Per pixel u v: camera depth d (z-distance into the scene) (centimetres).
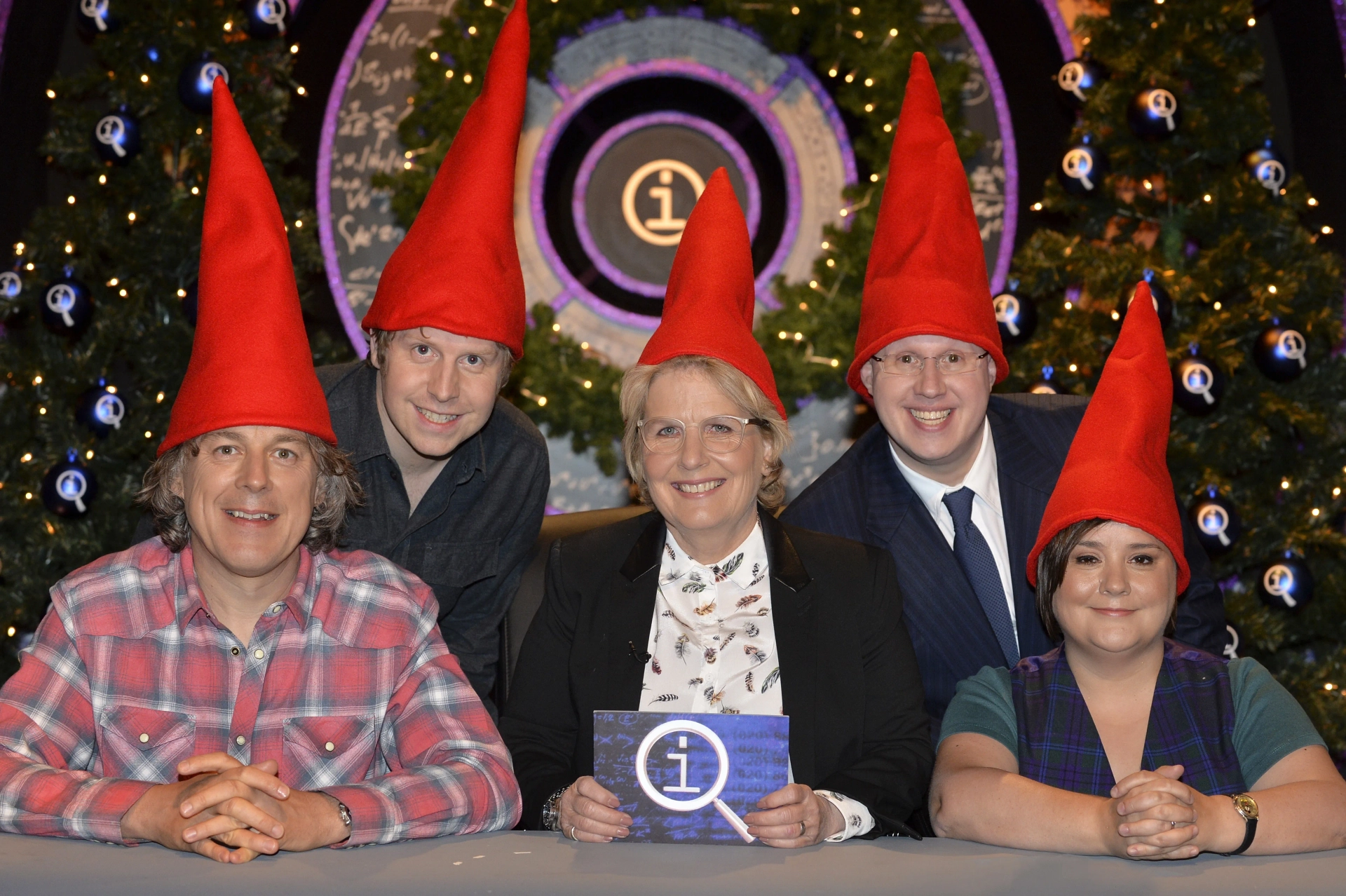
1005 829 151
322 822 141
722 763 146
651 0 477
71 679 165
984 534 226
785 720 147
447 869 130
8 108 465
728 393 182
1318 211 464
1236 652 350
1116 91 400
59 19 473
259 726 169
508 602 241
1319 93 469
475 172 214
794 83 484
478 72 434
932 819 168
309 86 484
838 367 429
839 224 480
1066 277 403
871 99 447
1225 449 386
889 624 187
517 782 171
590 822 146
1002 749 173
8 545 383
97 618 168
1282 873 131
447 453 213
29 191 466
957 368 213
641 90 489
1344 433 399
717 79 484
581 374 436
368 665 175
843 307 434
